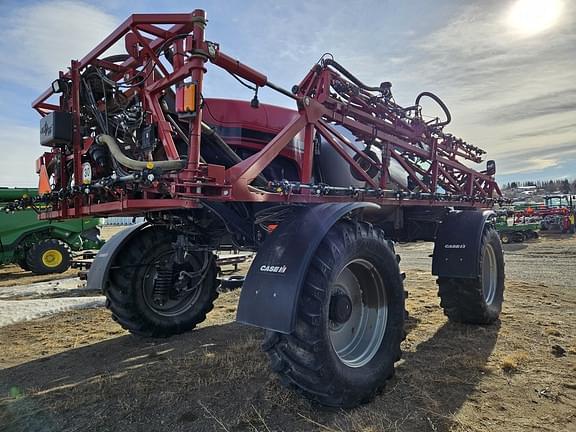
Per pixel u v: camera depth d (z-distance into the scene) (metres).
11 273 10.48
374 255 2.73
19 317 4.91
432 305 5.14
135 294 3.81
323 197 3.20
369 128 4.00
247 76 2.82
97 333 4.26
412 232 4.99
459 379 2.85
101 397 2.64
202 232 3.60
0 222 9.70
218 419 2.33
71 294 6.85
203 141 3.25
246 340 3.77
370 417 2.33
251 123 3.78
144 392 2.69
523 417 2.33
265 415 2.36
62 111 3.12
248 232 3.13
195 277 4.21
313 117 3.38
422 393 2.64
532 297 5.48
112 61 3.22
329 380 2.26
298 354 2.26
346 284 2.77
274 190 2.84
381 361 2.66
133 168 2.59
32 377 3.07
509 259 10.91
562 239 17.42
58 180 3.30
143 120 2.79
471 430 2.20
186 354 3.43
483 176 5.98
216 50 2.55
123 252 3.80
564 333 3.86
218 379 2.84
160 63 2.69
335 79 3.66
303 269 2.27
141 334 3.84
